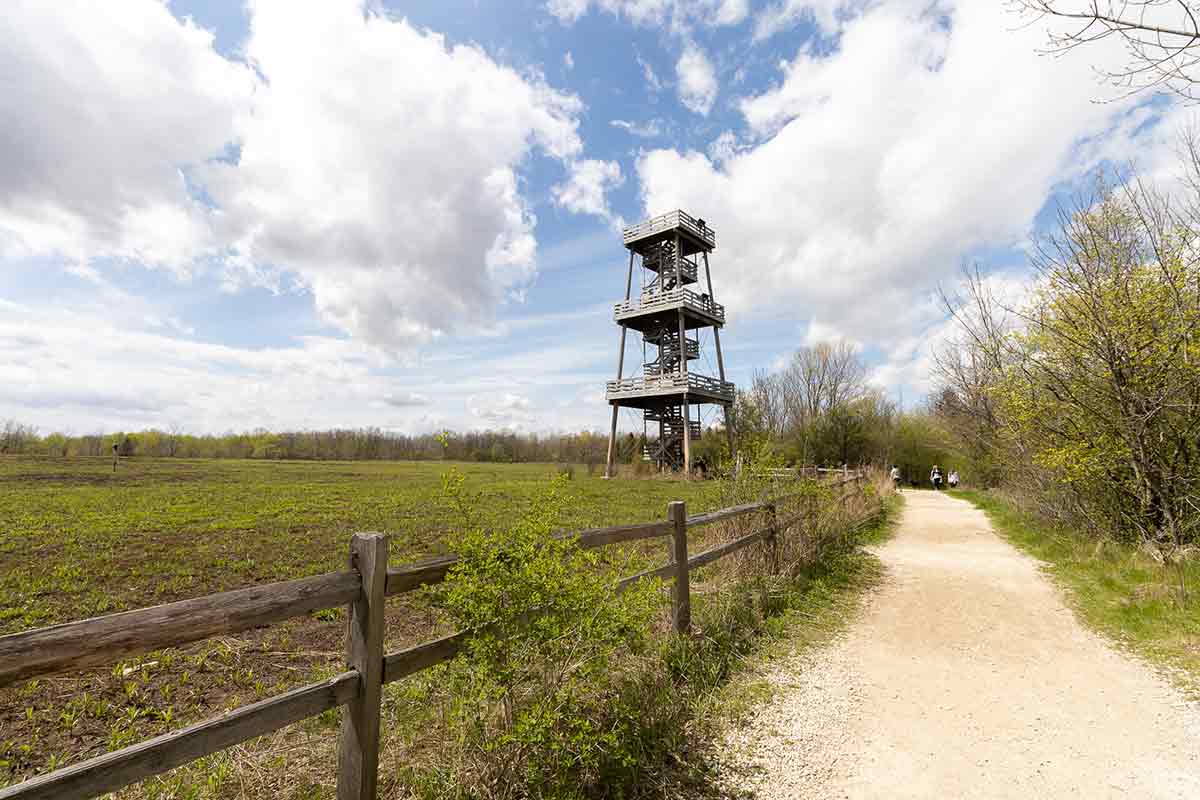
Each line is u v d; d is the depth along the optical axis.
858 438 38.31
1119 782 3.20
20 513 15.31
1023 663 5.00
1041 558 9.64
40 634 1.65
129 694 4.36
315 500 19.58
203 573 8.85
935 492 29.34
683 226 34.34
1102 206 8.48
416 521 14.45
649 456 36.66
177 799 2.88
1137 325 7.83
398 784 2.97
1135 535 8.77
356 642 2.55
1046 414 9.63
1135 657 5.08
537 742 2.84
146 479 28.92
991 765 3.39
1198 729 3.76
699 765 3.38
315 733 3.58
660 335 35.66
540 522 3.34
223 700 4.32
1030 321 9.16
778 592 6.59
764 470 7.90
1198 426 7.89
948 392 21.34
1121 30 3.98
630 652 4.38
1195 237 7.44
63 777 1.60
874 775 3.29
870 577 8.30
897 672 4.81
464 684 3.12
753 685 4.50
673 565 5.10
